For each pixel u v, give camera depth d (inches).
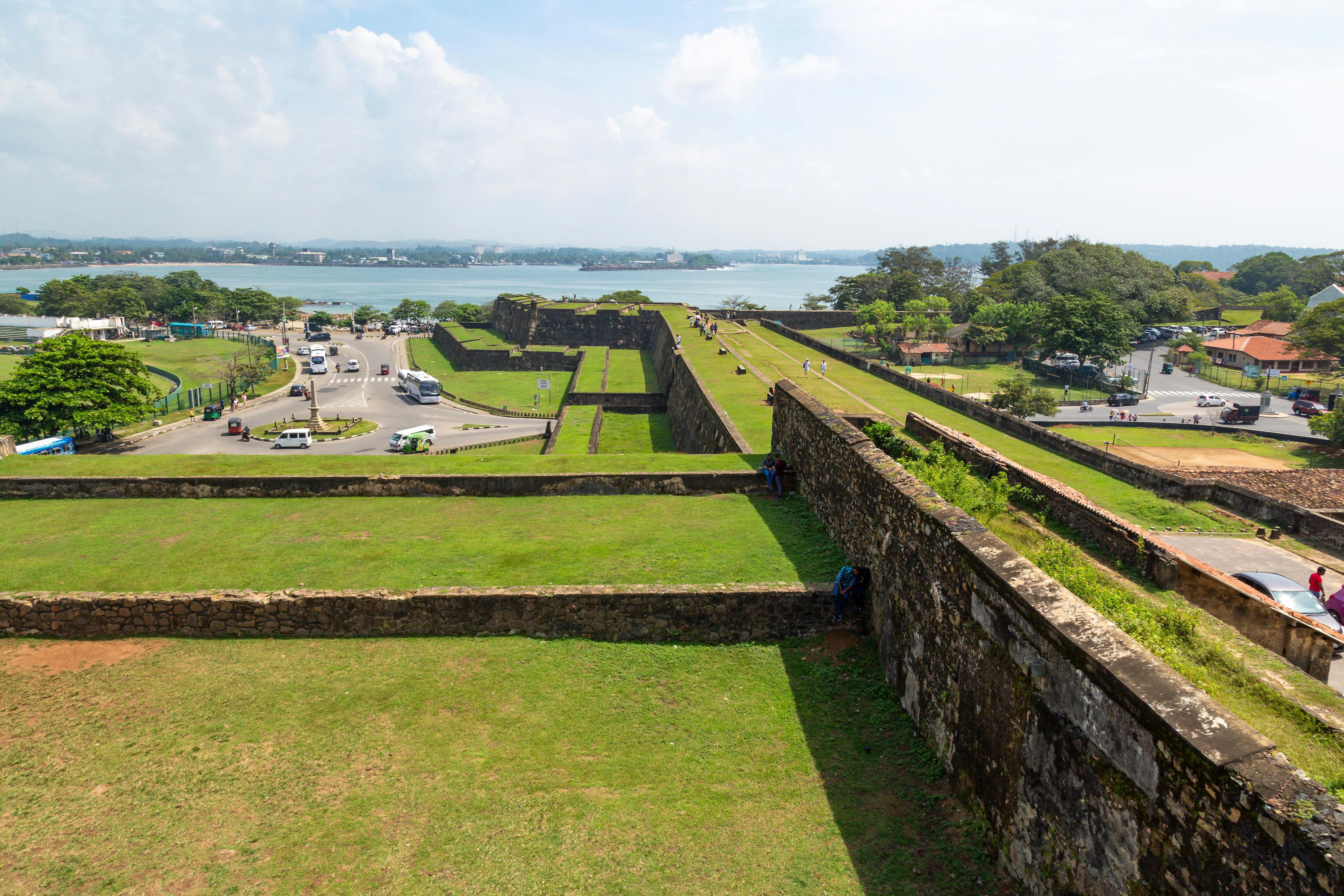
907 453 679.1
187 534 725.9
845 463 614.2
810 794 394.3
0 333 4955.7
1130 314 4397.1
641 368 3144.7
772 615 538.0
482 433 2335.1
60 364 2065.7
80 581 611.2
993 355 4092.0
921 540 442.3
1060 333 3430.1
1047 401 2647.6
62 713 472.4
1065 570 434.6
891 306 4301.2
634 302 4847.4
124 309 6023.6
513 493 852.6
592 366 3193.9
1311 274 6122.1
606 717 463.8
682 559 627.8
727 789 400.8
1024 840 325.4
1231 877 223.9
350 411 2746.1
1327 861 193.9
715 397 1459.2
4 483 850.8
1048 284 4896.7
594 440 1734.7
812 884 339.6
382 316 7062.0
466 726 457.4
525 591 549.6
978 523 407.2
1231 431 2404.0
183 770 423.5
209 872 357.7
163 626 559.2
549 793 402.0
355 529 737.6
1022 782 328.8
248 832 381.1
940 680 409.1
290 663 524.4
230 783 414.0
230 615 556.1
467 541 693.3
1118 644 286.5
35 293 7263.8
